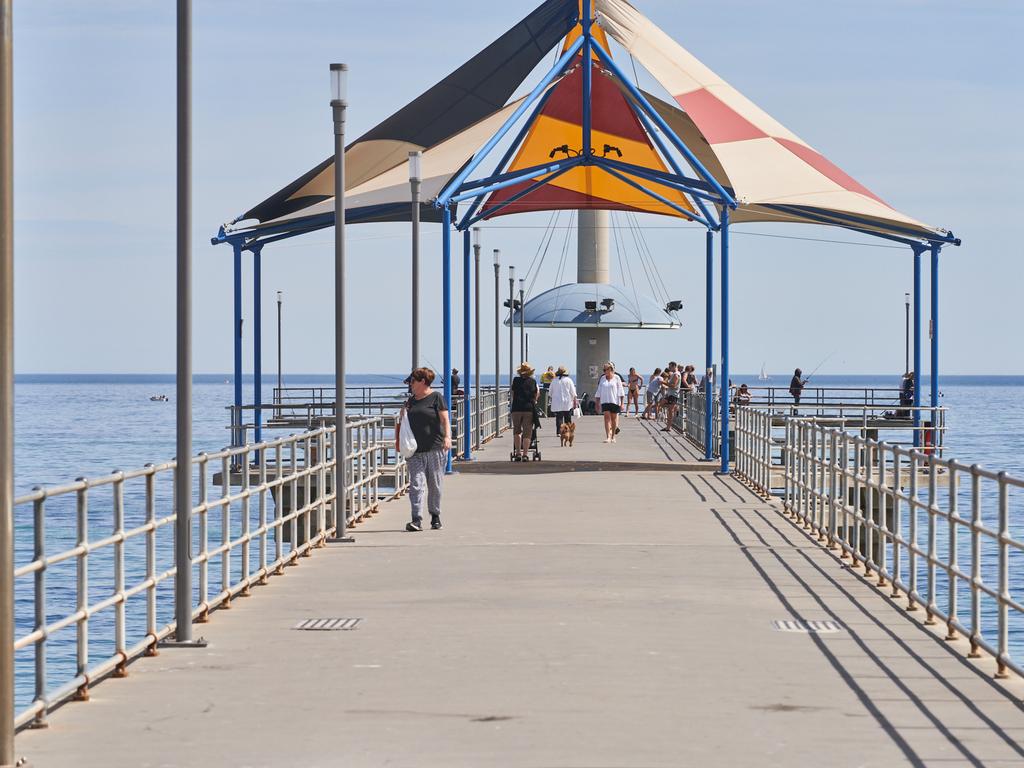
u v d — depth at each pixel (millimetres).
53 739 11211
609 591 18906
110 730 11492
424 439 26172
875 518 38062
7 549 10000
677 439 59219
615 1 40938
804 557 22438
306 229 44312
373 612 17297
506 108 43312
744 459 38344
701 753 10648
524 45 41469
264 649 14906
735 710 12055
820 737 11164
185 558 15266
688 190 42094
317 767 10328
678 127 45750
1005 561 13680
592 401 88812
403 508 30656
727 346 41312
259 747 10898
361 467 28672
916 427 46781
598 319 85750
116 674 13562
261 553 19969
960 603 44188
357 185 43188
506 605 17781
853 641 15305
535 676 13477
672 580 19906
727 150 40750
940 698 12555
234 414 43531
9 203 9781
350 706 12258
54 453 129750
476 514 29188
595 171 49812
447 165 43906
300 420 51750
